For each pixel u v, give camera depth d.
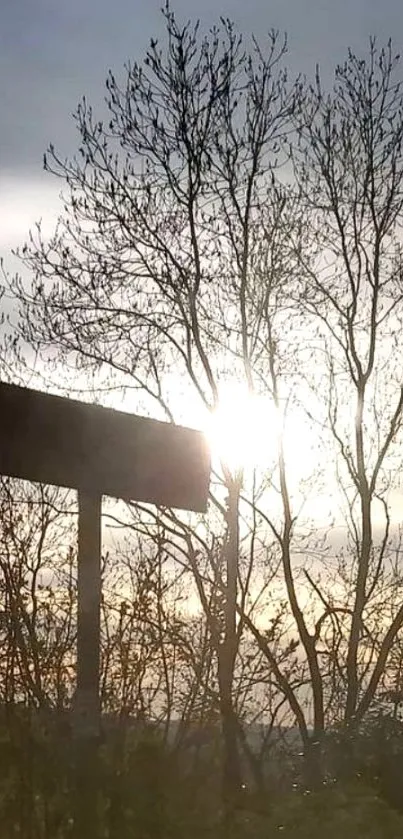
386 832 8.05
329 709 15.48
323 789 8.66
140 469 5.95
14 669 8.77
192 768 6.62
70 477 5.61
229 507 15.53
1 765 5.77
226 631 14.32
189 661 13.22
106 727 6.23
